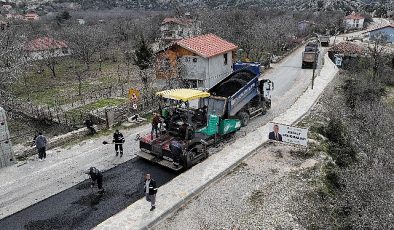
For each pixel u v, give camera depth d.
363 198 17.64
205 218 14.73
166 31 67.06
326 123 25.75
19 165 18.75
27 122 29.02
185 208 15.31
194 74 34.88
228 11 79.19
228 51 36.91
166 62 35.25
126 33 71.88
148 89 31.45
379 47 53.16
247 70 26.44
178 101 19.16
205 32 53.66
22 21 80.75
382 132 26.86
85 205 15.27
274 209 15.59
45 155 19.55
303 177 18.22
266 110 27.47
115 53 63.62
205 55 33.44
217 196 16.25
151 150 18.88
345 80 38.81
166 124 19.31
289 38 63.50
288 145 21.50
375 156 23.19
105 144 21.19
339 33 82.50
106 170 18.17
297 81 37.69
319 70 42.78
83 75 48.06
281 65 46.66
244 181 17.56
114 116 24.64
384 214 16.30
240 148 20.75
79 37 57.72
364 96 34.84
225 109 21.52
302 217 15.38
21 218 14.42
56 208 15.06
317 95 32.00
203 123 19.78
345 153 22.12
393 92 39.22
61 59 60.19
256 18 74.44
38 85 43.22
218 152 20.25
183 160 17.94
